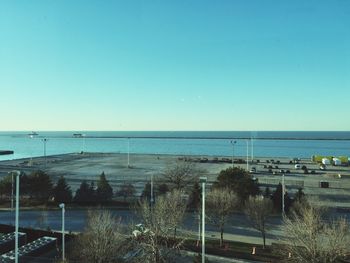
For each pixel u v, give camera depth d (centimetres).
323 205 5325
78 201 6881
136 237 3797
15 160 15488
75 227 5341
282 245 4262
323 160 14062
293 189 8431
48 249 4353
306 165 13800
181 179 7500
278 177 10406
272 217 5850
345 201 7081
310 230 3475
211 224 5378
